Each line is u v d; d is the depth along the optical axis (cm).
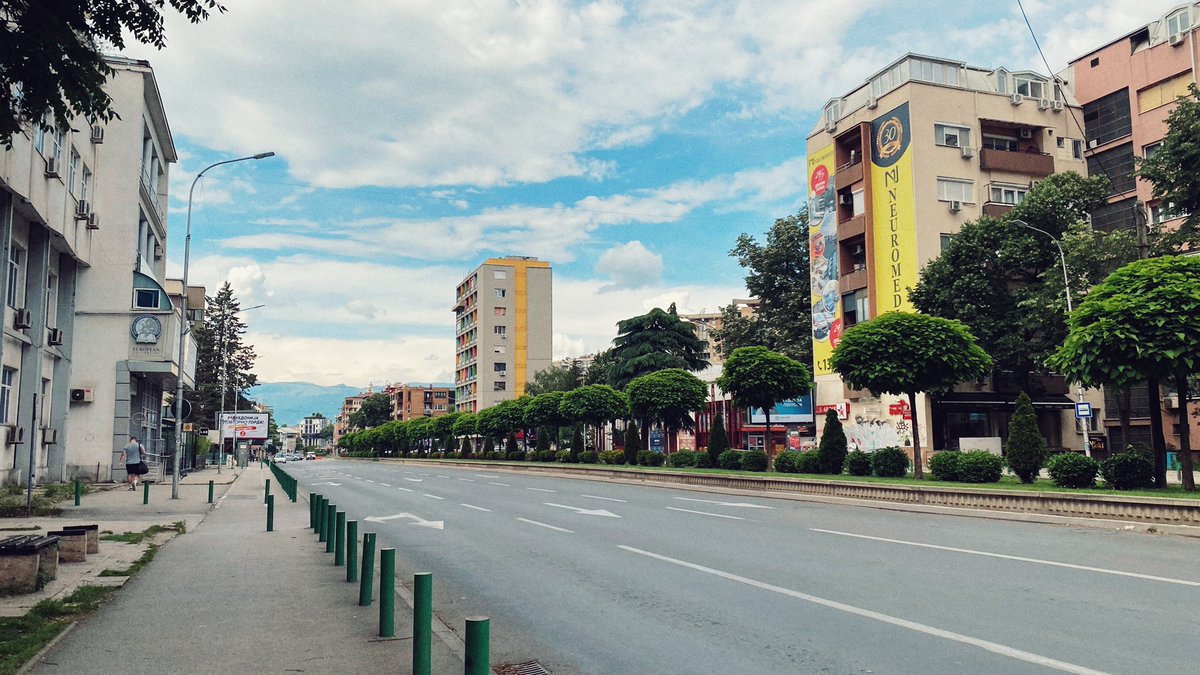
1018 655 579
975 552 1095
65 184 2475
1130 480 1659
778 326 5009
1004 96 4259
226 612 743
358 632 665
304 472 4944
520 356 10931
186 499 2314
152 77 3106
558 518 1642
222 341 7781
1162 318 1566
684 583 892
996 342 3566
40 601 764
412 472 4556
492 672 577
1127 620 681
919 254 3962
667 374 4003
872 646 613
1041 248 3531
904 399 3916
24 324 2223
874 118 4272
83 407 2855
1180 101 2814
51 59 768
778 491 2281
